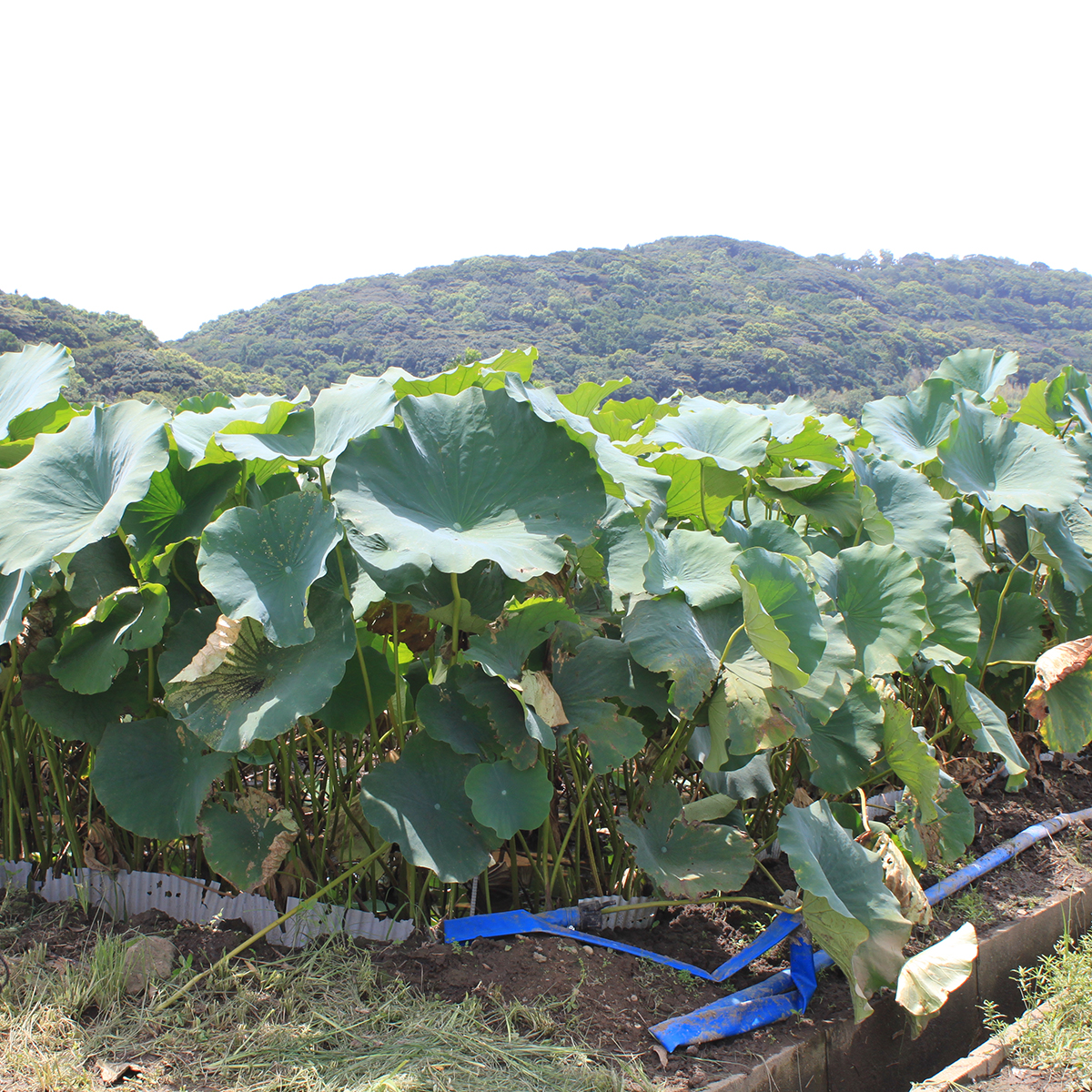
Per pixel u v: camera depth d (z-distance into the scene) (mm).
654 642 2328
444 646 2266
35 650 2344
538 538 2143
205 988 2082
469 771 2283
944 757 3475
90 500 2281
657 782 2549
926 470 4223
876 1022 2357
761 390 83125
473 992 2125
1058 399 4738
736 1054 2084
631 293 103750
